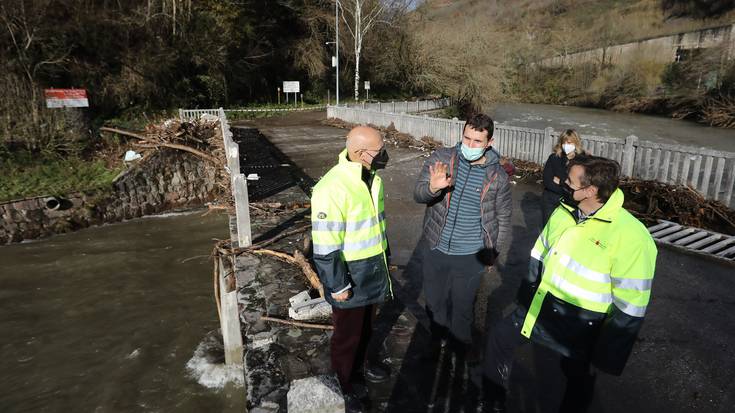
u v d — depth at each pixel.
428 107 32.84
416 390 3.16
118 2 24.97
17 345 7.53
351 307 2.76
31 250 11.47
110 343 7.58
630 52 50.97
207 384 6.36
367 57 43.69
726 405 3.09
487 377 2.83
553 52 59.09
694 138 26.77
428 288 3.29
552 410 2.97
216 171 14.81
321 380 2.09
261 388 3.24
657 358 3.65
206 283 9.85
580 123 34.91
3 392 6.40
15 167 14.50
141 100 25.70
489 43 38.03
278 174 11.21
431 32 40.38
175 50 27.42
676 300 4.64
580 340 2.40
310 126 22.98
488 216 3.00
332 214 2.57
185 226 13.40
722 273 5.24
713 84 37.94
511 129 11.18
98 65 23.73
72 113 16.70
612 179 2.20
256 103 34.31
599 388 3.28
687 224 6.89
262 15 36.19
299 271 5.19
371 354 3.59
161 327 8.08
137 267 10.61
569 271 2.38
